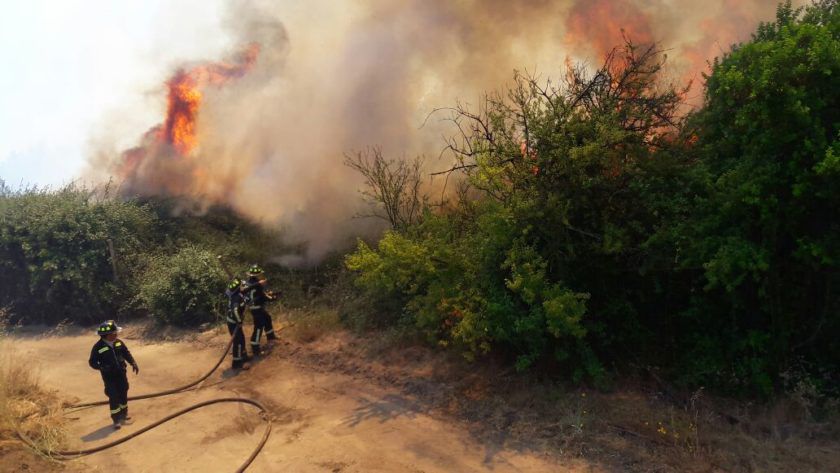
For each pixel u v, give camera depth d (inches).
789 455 195.5
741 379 237.9
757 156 225.3
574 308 244.4
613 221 271.6
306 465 230.4
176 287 470.9
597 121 270.8
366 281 322.3
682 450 203.2
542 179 277.6
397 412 272.7
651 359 265.0
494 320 263.7
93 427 285.3
